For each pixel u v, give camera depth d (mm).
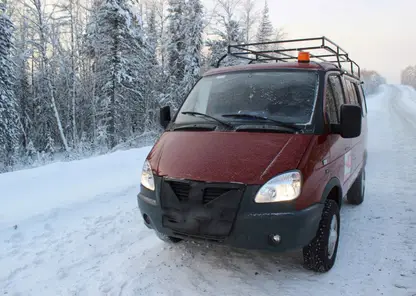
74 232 5027
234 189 3217
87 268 3984
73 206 6039
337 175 4035
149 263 4035
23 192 6770
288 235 3166
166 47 33062
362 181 6059
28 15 25500
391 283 3553
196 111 4426
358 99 6266
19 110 31812
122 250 4441
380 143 13789
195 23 29328
